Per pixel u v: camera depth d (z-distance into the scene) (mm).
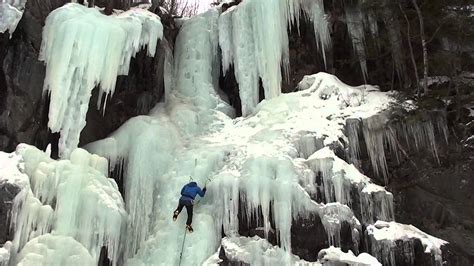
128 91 13797
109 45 12336
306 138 11977
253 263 10023
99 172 11211
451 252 10734
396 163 12281
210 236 10750
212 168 11844
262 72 14016
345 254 9891
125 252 11055
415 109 12398
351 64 14844
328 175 11117
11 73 11898
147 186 11781
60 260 9641
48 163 10742
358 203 11047
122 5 15188
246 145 12102
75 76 11945
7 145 11570
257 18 14312
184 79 14734
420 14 13094
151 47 13312
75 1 13867
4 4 11766
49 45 12039
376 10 14602
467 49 13859
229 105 14539
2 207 9594
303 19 15070
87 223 10398
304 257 10383
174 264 10500
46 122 12047
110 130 13289
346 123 12430
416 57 14062
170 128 12844
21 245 9656
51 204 10375
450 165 11984
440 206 11711
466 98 12492
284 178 10898
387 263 10266
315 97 13297
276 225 10578
